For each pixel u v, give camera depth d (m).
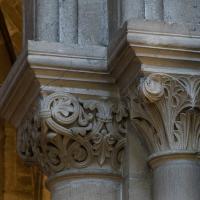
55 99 6.69
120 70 6.66
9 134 12.05
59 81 6.72
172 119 6.52
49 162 6.86
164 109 6.51
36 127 6.78
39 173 12.00
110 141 6.75
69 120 6.66
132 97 6.61
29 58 6.64
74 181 6.77
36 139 6.83
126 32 6.39
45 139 6.73
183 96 6.50
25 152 7.12
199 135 6.57
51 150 6.79
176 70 6.49
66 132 6.68
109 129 6.75
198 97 6.51
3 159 11.99
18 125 7.23
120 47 6.49
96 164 6.78
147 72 6.45
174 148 6.53
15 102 7.11
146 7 6.71
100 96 6.78
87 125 6.71
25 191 11.98
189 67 6.51
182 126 6.53
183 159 6.52
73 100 6.71
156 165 6.58
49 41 6.83
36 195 11.99
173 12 6.73
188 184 6.45
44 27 6.95
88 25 6.96
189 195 6.43
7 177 11.95
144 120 6.60
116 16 6.77
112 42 6.65
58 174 6.81
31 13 7.18
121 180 6.77
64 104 6.68
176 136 6.54
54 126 6.66
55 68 6.69
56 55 6.69
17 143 7.24
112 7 6.89
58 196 6.79
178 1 6.77
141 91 6.45
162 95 6.47
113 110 6.77
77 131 6.68
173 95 6.49
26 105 6.97
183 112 6.52
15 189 11.95
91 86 6.77
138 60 6.44
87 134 6.72
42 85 6.70
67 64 6.69
